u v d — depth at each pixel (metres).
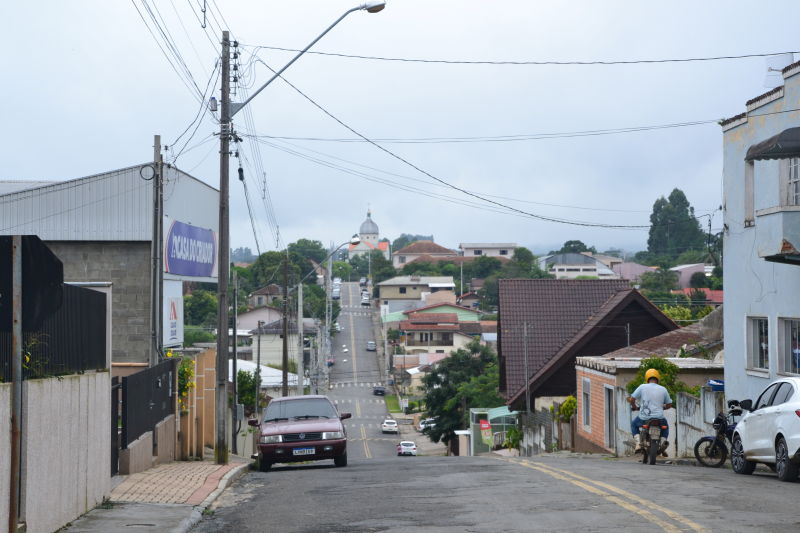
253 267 110.38
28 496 7.07
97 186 21.98
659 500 8.98
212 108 17.20
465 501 9.37
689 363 22.33
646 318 30.92
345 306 161.00
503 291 34.06
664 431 15.49
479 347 54.16
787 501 8.82
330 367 103.75
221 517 9.21
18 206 21.95
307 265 137.88
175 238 23.08
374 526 7.89
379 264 191.88
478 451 43.38
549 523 7.66
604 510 8.34
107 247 21.91
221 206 17.00
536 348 32.66
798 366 15.42
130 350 21.67
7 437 6.59
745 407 12.63
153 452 14.85
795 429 10.68
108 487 9.83
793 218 13.91
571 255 153.50
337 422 16.50
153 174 21.59
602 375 22.88
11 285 7.01
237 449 32.19
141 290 21.80
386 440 62.47
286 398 17.59
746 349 17.31
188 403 18.88
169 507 9.45
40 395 7.39
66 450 8.15
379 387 91.25
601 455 21.77
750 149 14.39
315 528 7.96
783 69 15.68
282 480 13.47
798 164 15.27
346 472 14.41
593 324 30.62
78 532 7.78
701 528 7.19
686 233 129.88
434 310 116.44
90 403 9.03
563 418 26.80
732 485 10.45
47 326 7.92
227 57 17.02
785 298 15.64
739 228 17.59
